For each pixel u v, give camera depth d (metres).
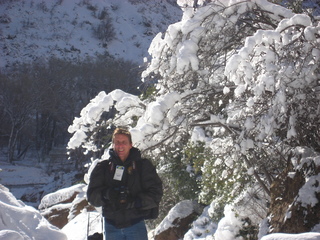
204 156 6.40
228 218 6.35
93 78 53.50
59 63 58.12
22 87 53.75
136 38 143.00
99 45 133.62
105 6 160.75
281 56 4.61
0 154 61.59
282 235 3.02
